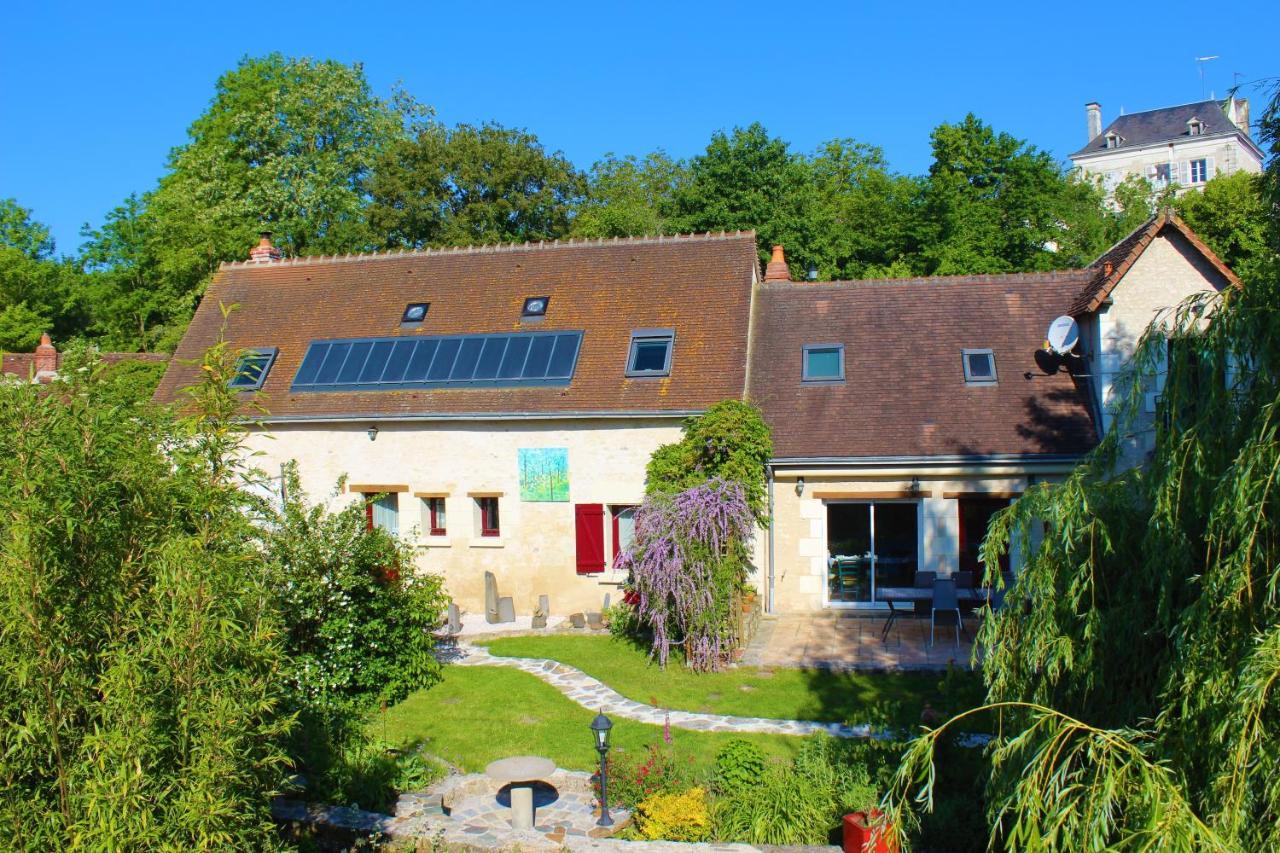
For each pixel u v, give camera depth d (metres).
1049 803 5.91
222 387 7.41
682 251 21.31
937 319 20.00
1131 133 71.69
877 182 38.59
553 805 10.48
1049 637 7.51
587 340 19.92
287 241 37.62
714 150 36.19
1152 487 7.32
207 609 6.43
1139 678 7.20
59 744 6.05
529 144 40.00
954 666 14.51
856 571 18.17
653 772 10.39
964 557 17.70
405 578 14.84
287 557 13.22
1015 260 33.22
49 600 5.88
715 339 19.25
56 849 5.93
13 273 44.28
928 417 18.05
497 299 21.41
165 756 6.26
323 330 21.89
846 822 8.78
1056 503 7.62
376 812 10.11
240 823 6.73
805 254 34.84
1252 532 6.10
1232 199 37.41
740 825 9.43
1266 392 6.72
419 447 19.61
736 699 13.76
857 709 13.09
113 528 6.26
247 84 39.88
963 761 9.96
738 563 15.74
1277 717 5.66
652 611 15.27
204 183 37.72
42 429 6.08
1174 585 6.92
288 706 11.68
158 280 40.62
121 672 6.00
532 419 18.80
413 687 14.52
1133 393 8.18
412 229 37.53
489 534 19.66
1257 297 7.00
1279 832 5.52
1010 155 33.25
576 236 40.59
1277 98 7.89
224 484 7.20
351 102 39.22
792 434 18.22
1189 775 6.07
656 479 17.50
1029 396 18.11
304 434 20.27
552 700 13.99
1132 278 16.95
